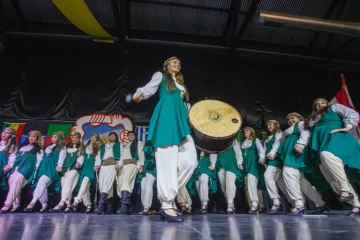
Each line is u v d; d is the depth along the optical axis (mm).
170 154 1538
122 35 6957
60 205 4094
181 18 7273
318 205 3111
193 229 1080
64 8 5770
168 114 1610
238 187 4902
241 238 821
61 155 4305
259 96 6922
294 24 4352
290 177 2879
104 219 1862
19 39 6934
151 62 7109
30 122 5836
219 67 7301
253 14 6613
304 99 7082
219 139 1662
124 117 6109
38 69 6570
